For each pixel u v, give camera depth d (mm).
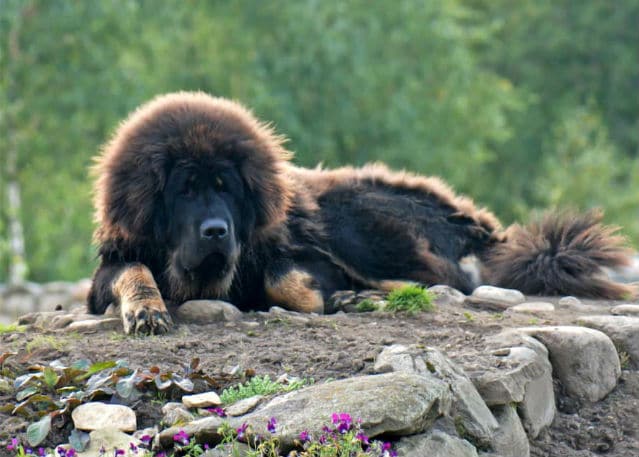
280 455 10258
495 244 18188
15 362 12234
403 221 17062
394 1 47812
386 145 47000
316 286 15539
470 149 50031
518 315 14508
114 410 11031
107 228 15062
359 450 9977
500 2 68375
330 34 45031
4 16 40406
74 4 42031
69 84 42250
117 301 14508
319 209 16719
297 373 11938
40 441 10688
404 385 10711
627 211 50500
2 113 42469
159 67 44719
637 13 66500
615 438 12148
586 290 17031
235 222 14828
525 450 11523
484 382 11562
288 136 43500
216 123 14953
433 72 49219
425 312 14367
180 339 13086
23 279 41719
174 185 14586
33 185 44375
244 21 45812
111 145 15398
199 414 11008
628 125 66312
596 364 12766
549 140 63375
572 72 66438
